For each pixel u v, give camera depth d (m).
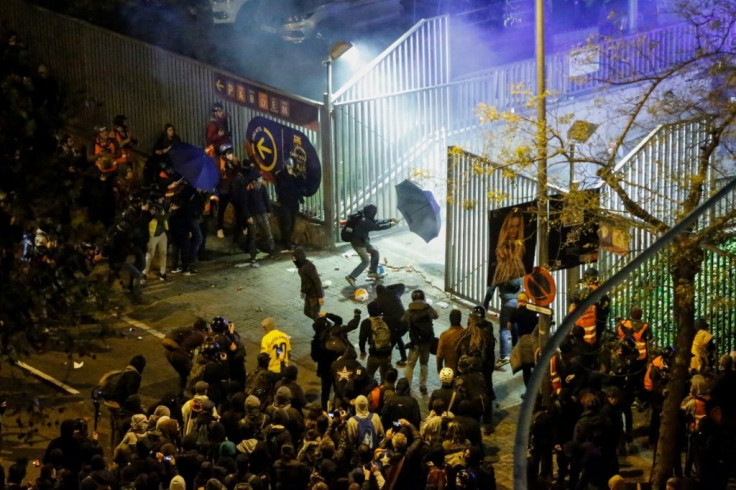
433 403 15.09
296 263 20.39
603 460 14.53
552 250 17.48
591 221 15.91
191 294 22.59
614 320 19.05
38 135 11.40
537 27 15.70
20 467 12.88
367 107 24.33
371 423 14.98
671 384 14.70
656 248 9.20
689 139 19.11
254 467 14.28
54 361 19.94
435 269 23.44
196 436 14.48
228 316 21.75
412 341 18.28
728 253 16.61
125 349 20.47
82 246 11.78
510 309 19.17
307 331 21.17
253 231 23.62
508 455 16.88
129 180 23.66
